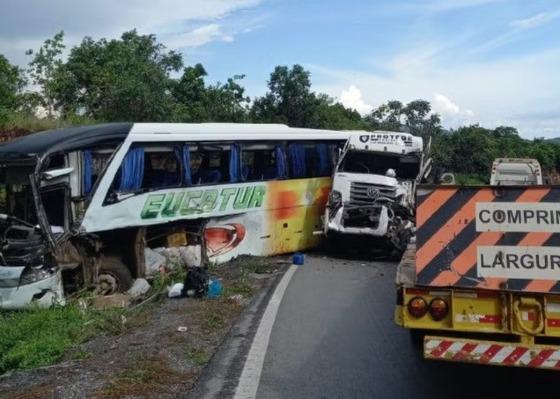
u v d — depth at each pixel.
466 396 5.92
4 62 34.41
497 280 5.12
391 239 14.65
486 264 5.16
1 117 23.95
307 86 40.00
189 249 12.77
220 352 7.10
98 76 34.47
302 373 6.50
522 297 5.07
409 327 5.32
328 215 15.11
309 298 10.15
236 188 13.73
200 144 12.99
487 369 6.67
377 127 44.66
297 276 12.29
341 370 6.61
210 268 12.78
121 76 31.75
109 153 11.30
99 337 8.12
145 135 11.85
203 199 12.96
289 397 5.82
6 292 9.80
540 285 5.03
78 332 8.30
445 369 6.66
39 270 9.88
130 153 11.60
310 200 15.73
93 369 6.44
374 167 15.75
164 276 11.84
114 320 8.72
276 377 6.38
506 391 6.05
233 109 39.41
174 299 10.18
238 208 13.80
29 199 10.14
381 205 14.73
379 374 6.50
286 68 40.03
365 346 7.47
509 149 46.34
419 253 5.31
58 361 7.04
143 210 11.78
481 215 5.22
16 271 9.77
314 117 40.41
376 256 15.46
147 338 7.64
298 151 15.54
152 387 5.89
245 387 5.96
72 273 10.85
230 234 13.73
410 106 44.31
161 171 12.34
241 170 13.98
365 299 10.12
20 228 10.01
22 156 10.19
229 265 13.12
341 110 54.06
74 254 10.73
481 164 41.88
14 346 7.80
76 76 35.88
